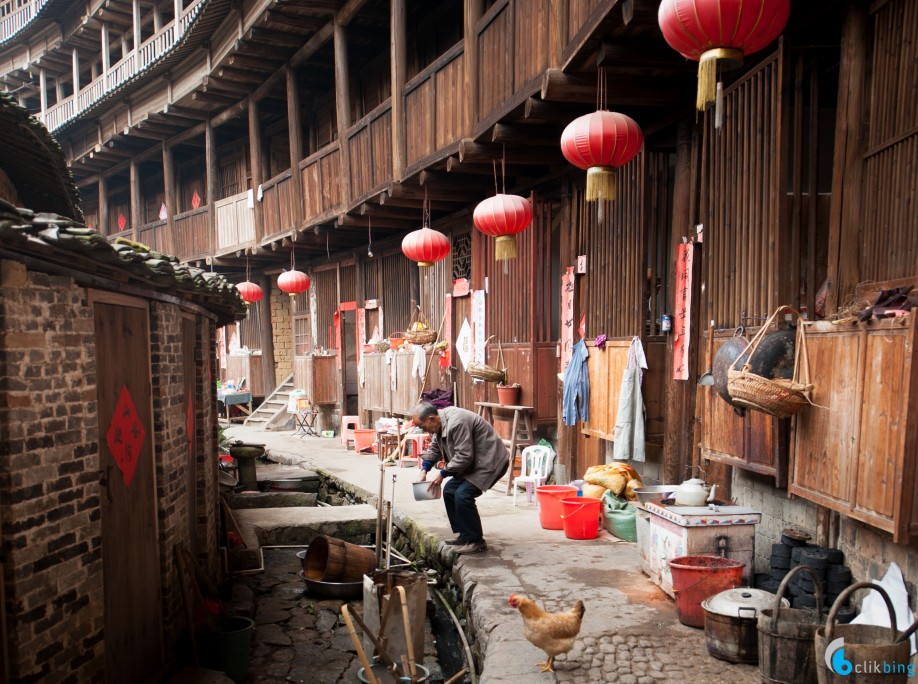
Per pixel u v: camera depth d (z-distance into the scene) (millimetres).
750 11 3387
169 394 5070
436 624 6047
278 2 11055
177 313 5383
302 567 7785
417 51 12438
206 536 6293
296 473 11508
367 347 14086
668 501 5121
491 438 6402
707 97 3594
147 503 4668
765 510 5414
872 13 4336
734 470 5816
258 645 5902
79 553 3611
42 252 3164
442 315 11664
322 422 16266
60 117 21297
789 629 3477
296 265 17188
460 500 6227
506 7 6906
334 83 14883
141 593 4504
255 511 9234
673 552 4805
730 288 5242
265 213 14750
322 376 15688
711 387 5367
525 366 8828
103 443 4023
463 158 7789
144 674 4469
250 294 15102
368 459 12312
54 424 3449
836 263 4551
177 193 21094
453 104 8242
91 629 3693
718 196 5422
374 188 10461
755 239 4883
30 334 3297
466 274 11031
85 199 24359
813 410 4043
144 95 17031
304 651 5797
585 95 5949
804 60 5070
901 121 4102
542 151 7871
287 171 13609
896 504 3299
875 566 4074
